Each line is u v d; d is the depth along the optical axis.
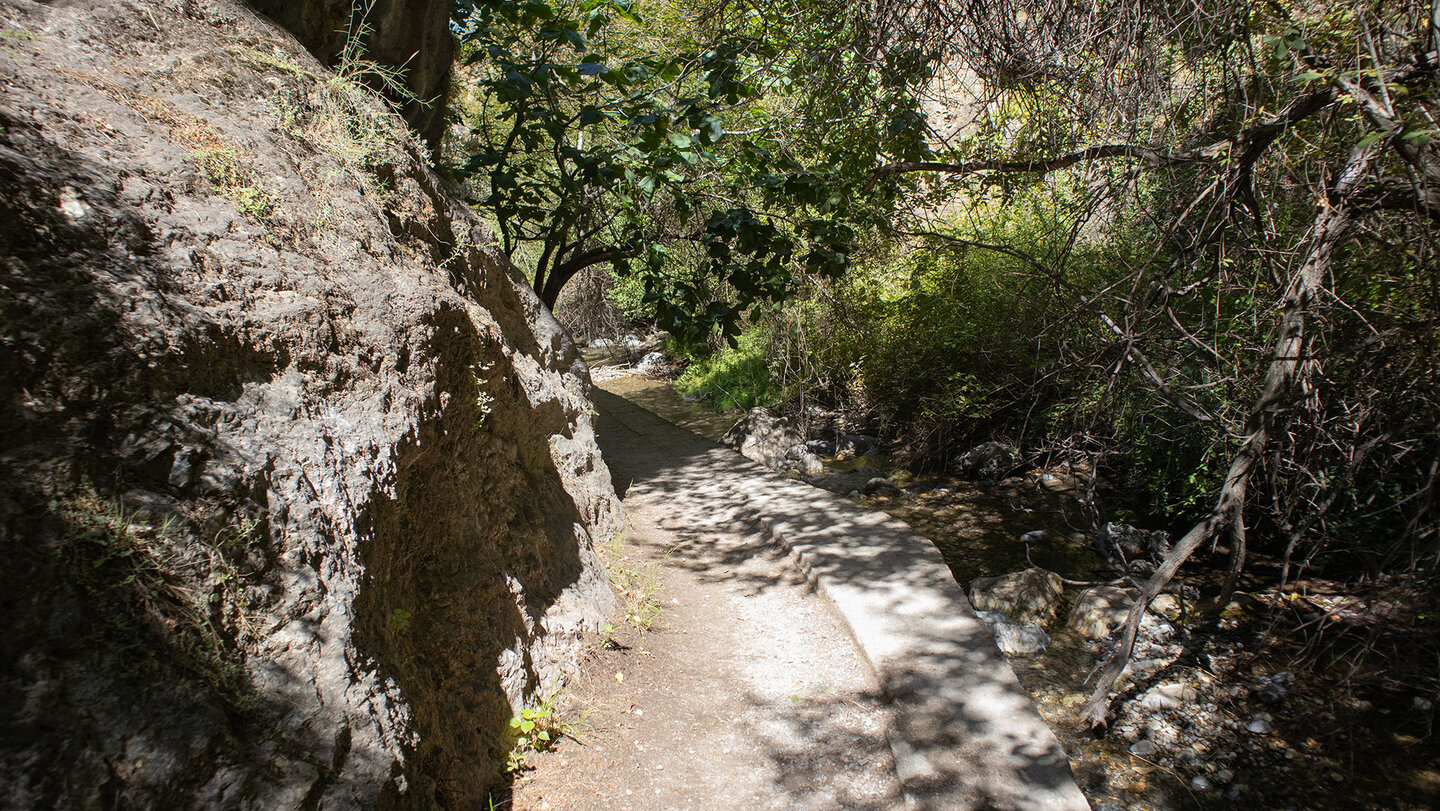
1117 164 5.49
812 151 6.61
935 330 10.12
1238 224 4.95
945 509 8.17
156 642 1.72
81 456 1.77
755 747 3.55
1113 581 5.94
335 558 2.27
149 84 2.69
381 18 4.26
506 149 6.16
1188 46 4.73
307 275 2.67
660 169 5.82
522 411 4.38
